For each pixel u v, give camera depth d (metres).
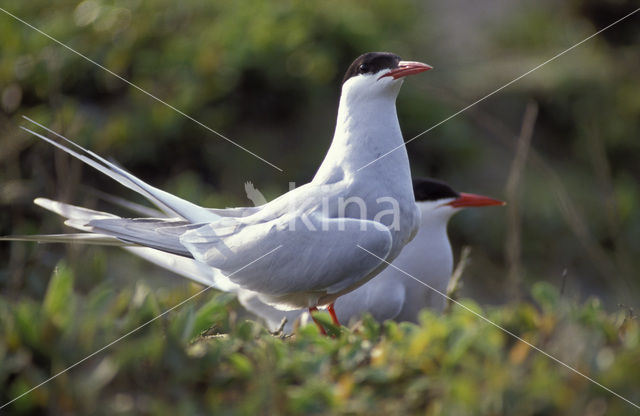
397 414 5.39
